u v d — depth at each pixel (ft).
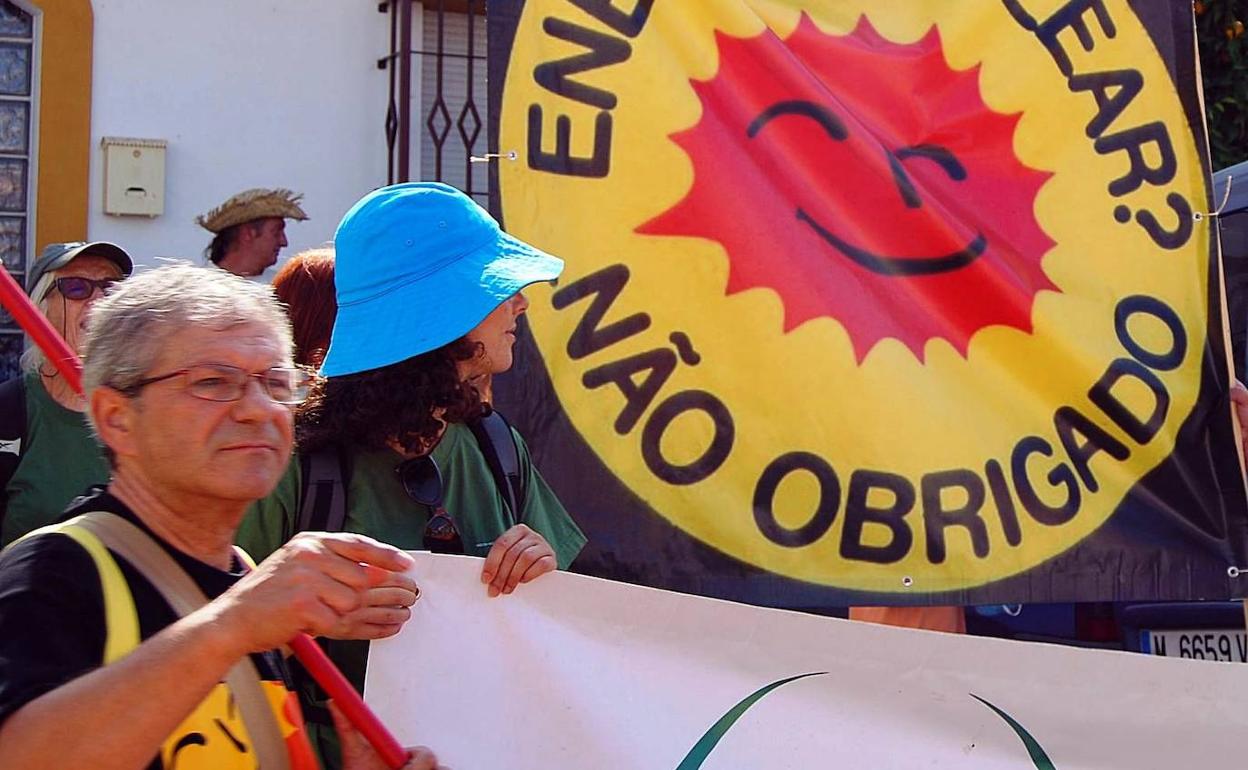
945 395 10.58
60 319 11.90
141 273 6.54
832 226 10.53
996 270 10.72
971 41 11.12
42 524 10.55
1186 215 11.24
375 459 8.09
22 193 19.27
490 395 9.71
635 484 10.07
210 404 6.17
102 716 5.29
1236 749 8.00
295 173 20.29
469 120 21.07
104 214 19.44
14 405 10.80
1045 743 7.95
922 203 10.63
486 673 7.48
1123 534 10.73
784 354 10.35
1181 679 8.04
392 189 8.68
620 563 10.00
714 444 10.22
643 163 10.32
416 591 7.41
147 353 6.17
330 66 20.43
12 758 5.25
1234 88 24.76
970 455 10.54
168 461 6.18
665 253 10.29
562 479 9.97
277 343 6.43
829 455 10.35
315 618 5.77
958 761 7.88
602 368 10.11
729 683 7.73
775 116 10.53
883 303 10.55
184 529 6.37
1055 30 11.23
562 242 10.17
